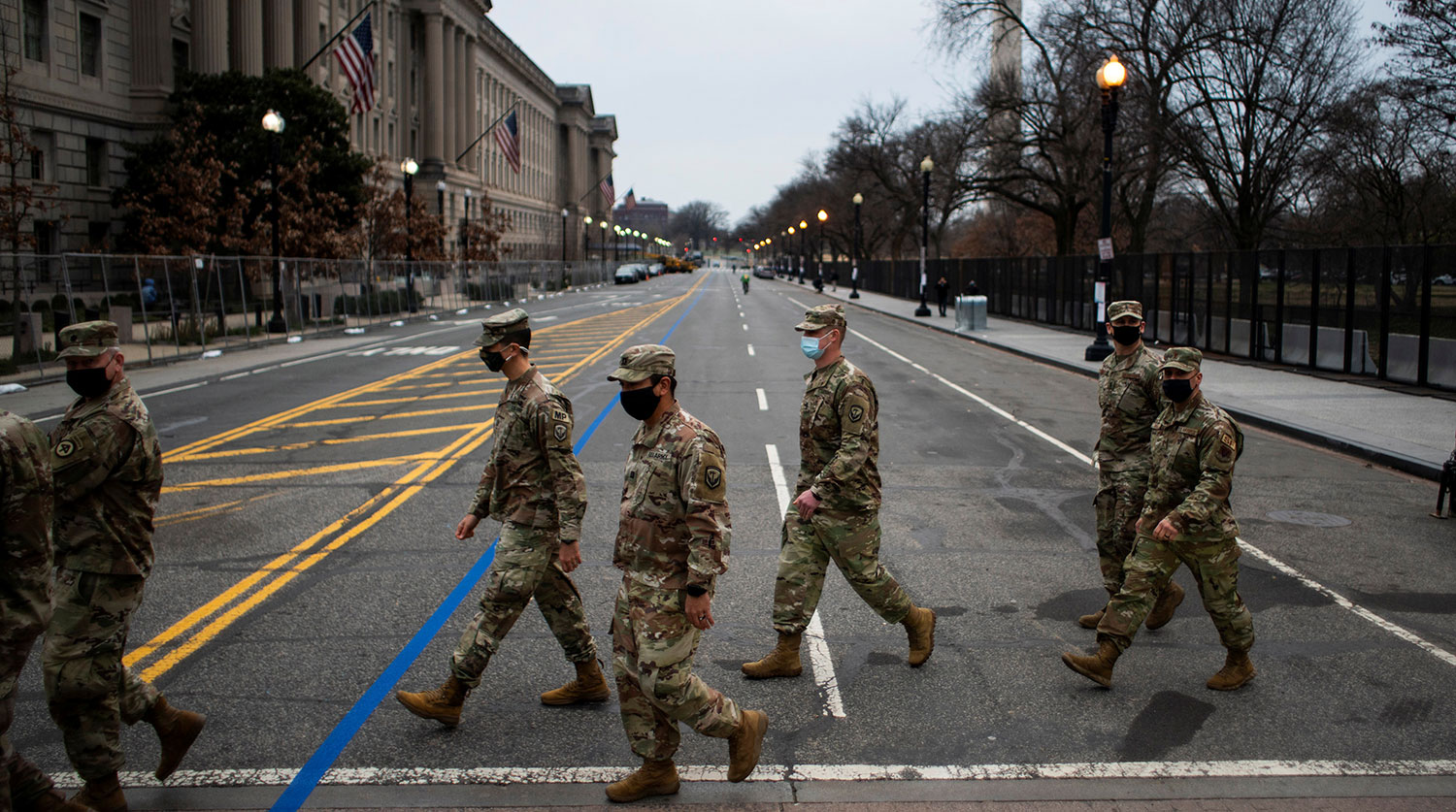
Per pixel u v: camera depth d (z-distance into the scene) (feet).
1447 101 86.58
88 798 13.61
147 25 137.18
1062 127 135.54
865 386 17.85
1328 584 24.31
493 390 60.44
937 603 22.86
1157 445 17.99
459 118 271.28
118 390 13.65
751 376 68.69
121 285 73.00
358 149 204.54
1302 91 106.83
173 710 14.53
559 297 218.38
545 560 16.31
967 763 15.38
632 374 13.74
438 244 165.89
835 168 268.82
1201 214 148.56
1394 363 60.85
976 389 62.85
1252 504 32.45
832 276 325.21
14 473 11.22
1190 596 23.66
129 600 13.70
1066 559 26.35
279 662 19.17
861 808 14.03
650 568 13.88
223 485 34.58
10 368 61.26
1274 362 72.49
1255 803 14.26
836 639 20.63
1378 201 113.09
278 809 13.92
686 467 13.60
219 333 85.81
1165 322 93.04
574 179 442.50
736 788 14.61
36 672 18.85
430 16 244.63
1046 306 123.85
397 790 14.47
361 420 49.08
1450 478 30.66
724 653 19.83
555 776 14.90
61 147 124.36
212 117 131.23
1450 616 22.09
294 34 172.76
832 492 17.80
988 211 277.85
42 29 120.57
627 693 14.14
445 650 19.79
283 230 123.34
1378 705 17.56
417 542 27.43
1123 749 15.89
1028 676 18.78
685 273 518.78
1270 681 18.61
